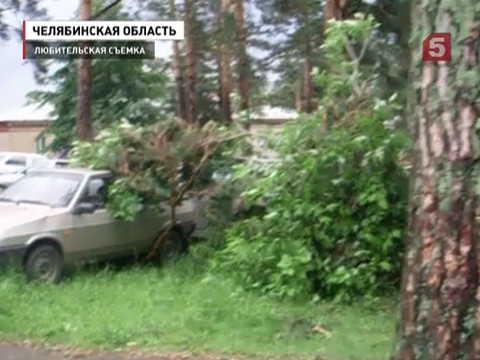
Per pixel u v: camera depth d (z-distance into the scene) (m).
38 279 10.12
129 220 11.51
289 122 10.10
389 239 9.37
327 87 9.84
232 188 12.03
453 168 4.08
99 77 25.45
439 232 4.11
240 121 12.95
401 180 9.42
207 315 8.18
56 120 29.41
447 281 4.09
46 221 10.38
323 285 9.50
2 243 9.78
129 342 7.07
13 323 7.71
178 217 12.61
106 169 11.78
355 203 9.58
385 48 12.32
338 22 10.43
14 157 23.48
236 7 19.50
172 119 13.81
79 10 18.16
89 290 9.67
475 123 4.06
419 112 4.25
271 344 7.09
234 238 10.30
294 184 9.79
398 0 13.55
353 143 9.46
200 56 21.12
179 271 11.35
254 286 9.62
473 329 4.04
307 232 9.69
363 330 7.75
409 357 4.25
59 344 7.05
